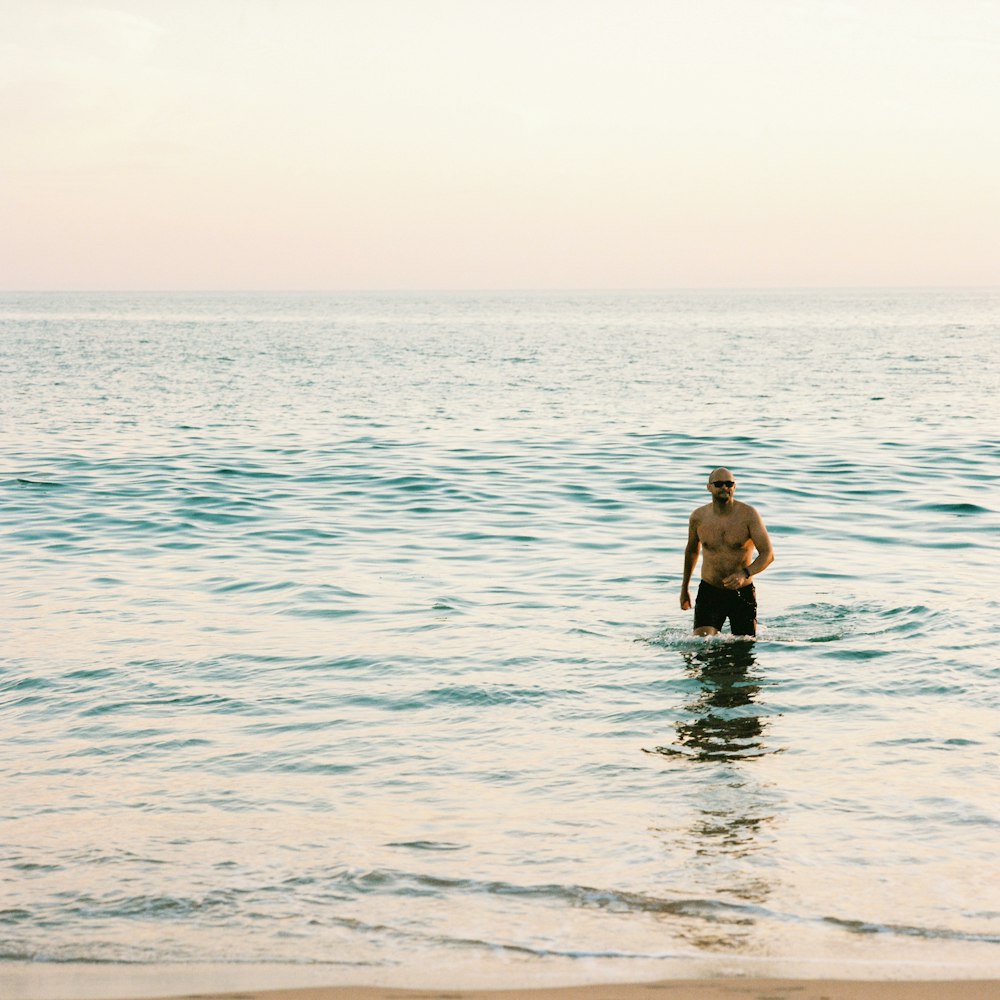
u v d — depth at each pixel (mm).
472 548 15445
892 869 5949
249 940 5297
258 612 11898
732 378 51156
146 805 6938
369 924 5445
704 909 5547
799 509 18062
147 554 15203
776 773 7340
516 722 8438
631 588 12906
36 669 9828
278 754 7812
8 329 126500
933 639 10469
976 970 4922
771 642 10531
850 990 4746
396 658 10109
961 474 21594
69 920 5512
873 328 126750
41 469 23328
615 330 124812
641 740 8023
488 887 5812
